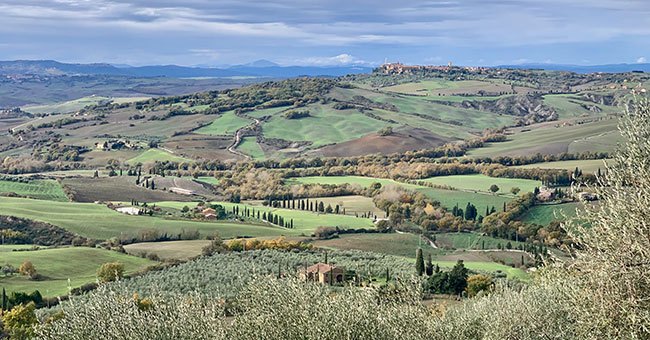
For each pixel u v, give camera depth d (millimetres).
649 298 10641
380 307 14289
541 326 17578
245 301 13836
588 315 11578
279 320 13297
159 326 12703
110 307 12758
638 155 11305
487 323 19172
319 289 14078
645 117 11547
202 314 13203
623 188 11375
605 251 11414
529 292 19062
